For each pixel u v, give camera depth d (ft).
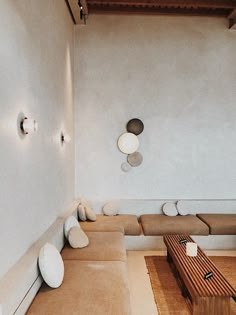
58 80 11.13
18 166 6.50
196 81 15.85
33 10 7.69
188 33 15.75
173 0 14.26
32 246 7.50
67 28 13.32
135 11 15.53
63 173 12.13
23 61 6.83
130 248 13.39
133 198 15.87
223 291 7.24
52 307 6.06
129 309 6.12
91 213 13.66
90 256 9.12
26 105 7.05
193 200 15.74
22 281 5.69
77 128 15.72
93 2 14.11
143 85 15.76
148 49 15.71
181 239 11.56
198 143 15.93
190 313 8.27
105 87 15.74
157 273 10.94
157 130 15.85
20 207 6.66
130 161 15.76
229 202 15.72
